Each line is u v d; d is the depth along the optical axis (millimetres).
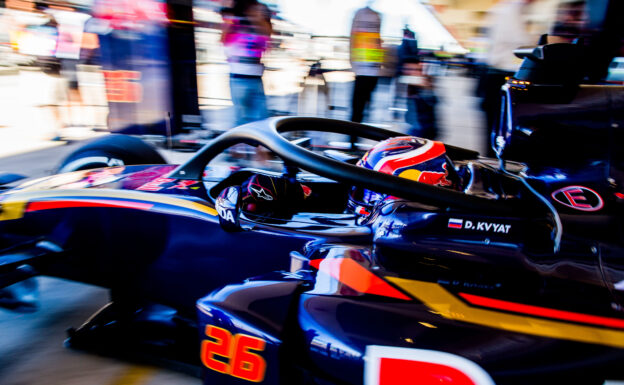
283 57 5633
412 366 1138
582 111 1618
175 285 1911
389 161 1708
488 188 1606
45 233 2004
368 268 1446
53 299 2281
